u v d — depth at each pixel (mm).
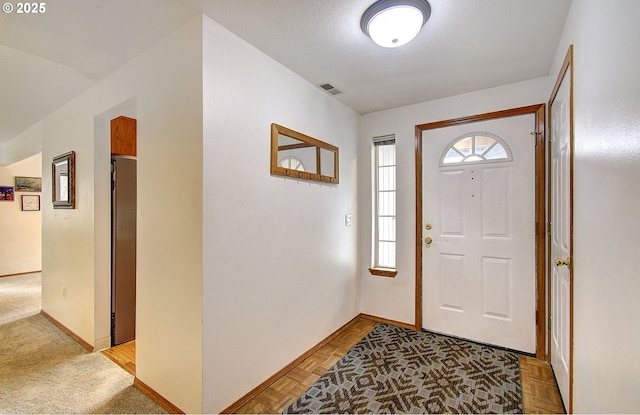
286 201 2162
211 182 1618
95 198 2486
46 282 3275
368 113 3158
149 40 1814
